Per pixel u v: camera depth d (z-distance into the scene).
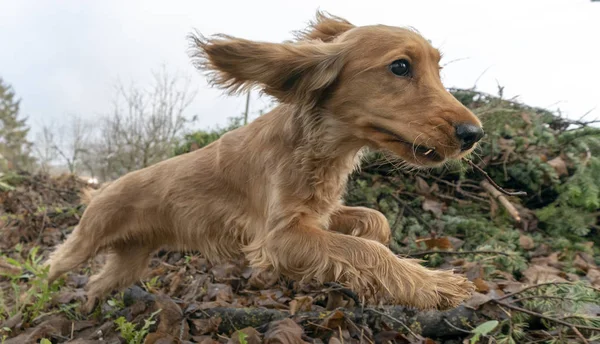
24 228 0.93
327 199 0.46
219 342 0.43
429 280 0.38
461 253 0.58
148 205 0.57
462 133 0.36
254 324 0.47
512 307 0.42
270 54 0.42
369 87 0.41
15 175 1.26
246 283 0.62
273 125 0.48
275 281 0.60
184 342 0.42
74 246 0.61
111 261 0.62
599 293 0.47
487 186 0.75
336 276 0.39
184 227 0.55
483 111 0.75
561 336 0.40
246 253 0.52
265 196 0.47
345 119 0.43
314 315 0.46
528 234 0.70
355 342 0.42
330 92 0.43
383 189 0.74
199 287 0.61
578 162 0.74
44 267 0.58
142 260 0.61
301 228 0.43
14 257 0.81
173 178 0.56
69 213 0.99
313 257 0.41
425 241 0.59
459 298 0.38
